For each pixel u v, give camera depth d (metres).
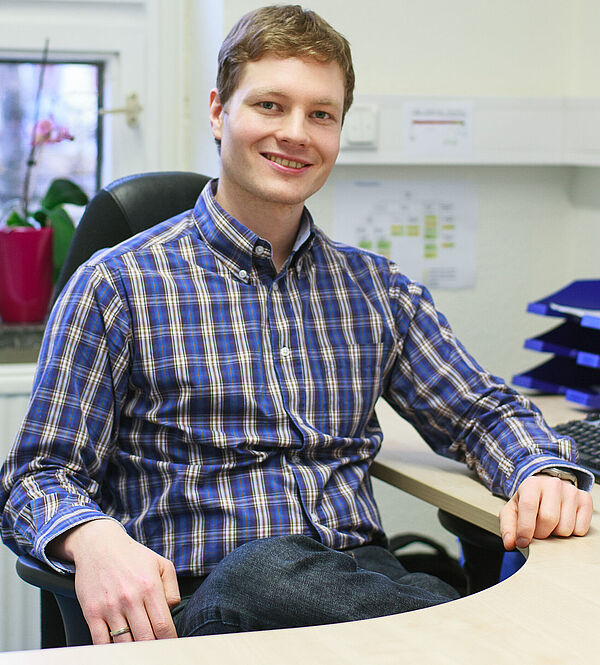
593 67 2.20
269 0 2.06
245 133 1.30
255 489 1.28
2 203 2.36
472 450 1.41
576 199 2.34
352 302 1.44
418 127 2.18
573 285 1.94
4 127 2.33
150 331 1.28
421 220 2.26
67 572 1.11
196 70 2.26
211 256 1.35
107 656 0.76
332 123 1.34
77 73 2.36
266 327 1.35
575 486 1.23
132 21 2.33
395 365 1.49
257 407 1.31
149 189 1.53
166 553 1.26
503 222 2.31
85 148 2.39
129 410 1.30
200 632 1.01
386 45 2.17
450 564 2.11
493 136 2.22
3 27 2.26
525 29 2.25
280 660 0.75
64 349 1.26
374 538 1.41
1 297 2.31
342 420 1.39
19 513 1.17
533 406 1.43
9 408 2.08
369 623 0.83
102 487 1.33
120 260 1.31
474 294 2.31
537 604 0.89
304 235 1.40
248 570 1.01
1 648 2.09
